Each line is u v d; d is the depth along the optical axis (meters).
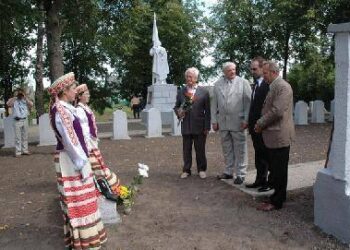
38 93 21.02
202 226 5.64
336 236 5.08
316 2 22.98
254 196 6.91
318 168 8.91
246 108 7.55
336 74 4.97
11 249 5.07
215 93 7.88
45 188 8.03
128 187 6.61
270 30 30.59
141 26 31.25
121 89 37.44
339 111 4.96
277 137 5.88
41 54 20.86
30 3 15.46
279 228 5.46
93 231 4.53
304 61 30.58
